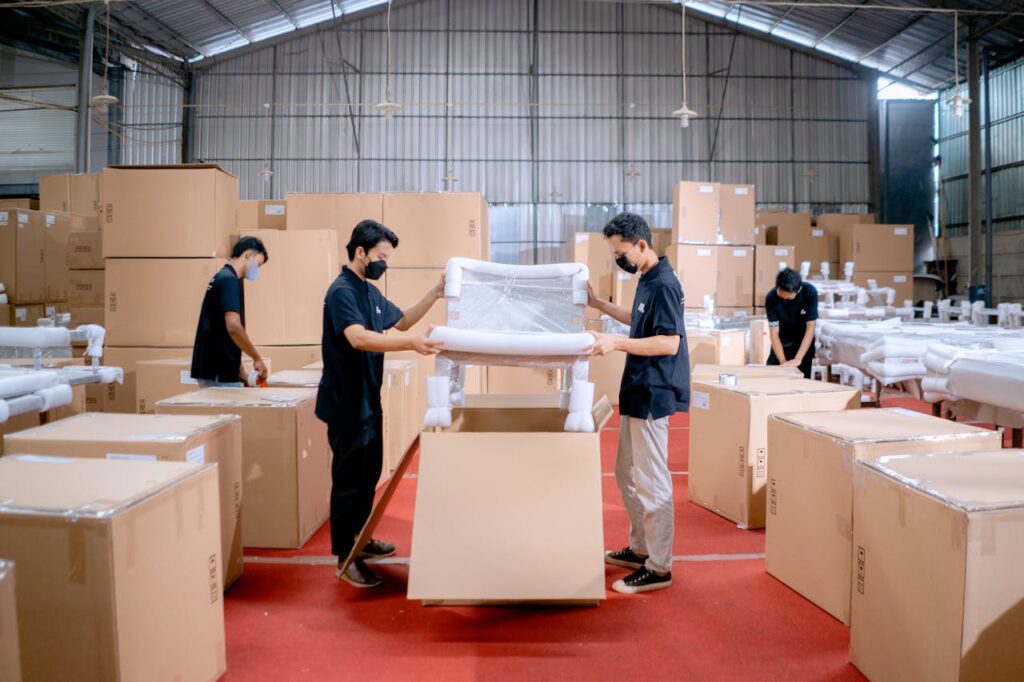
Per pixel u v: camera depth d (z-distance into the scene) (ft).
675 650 7.82
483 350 8.84
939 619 5.90
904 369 13.75
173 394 13.75
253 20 48.75
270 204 21.42
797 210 53.11
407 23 52.60
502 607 8.92
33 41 40.63
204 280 15.19
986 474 6.61
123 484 6.29
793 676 7.27
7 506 5.65
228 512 9.45
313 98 52.49
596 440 8.89
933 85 51.47
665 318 9.06
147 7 42.83
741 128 53.21
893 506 6.58
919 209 52.47
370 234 9.48
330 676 7.26
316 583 9.71
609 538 11.69
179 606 6.45
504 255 52.70
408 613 8.75
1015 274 44.73
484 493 8.61
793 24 49.83
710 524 12.30
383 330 9.85
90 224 25.31
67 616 5.58
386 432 15.14
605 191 52.90
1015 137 45.03
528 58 52.80
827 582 8.72
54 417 11.98
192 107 52.13
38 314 23.30
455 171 52.70
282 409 10.97
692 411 13.67
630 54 52.85
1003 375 9.84
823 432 8.78
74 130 45.37
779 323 17.29
